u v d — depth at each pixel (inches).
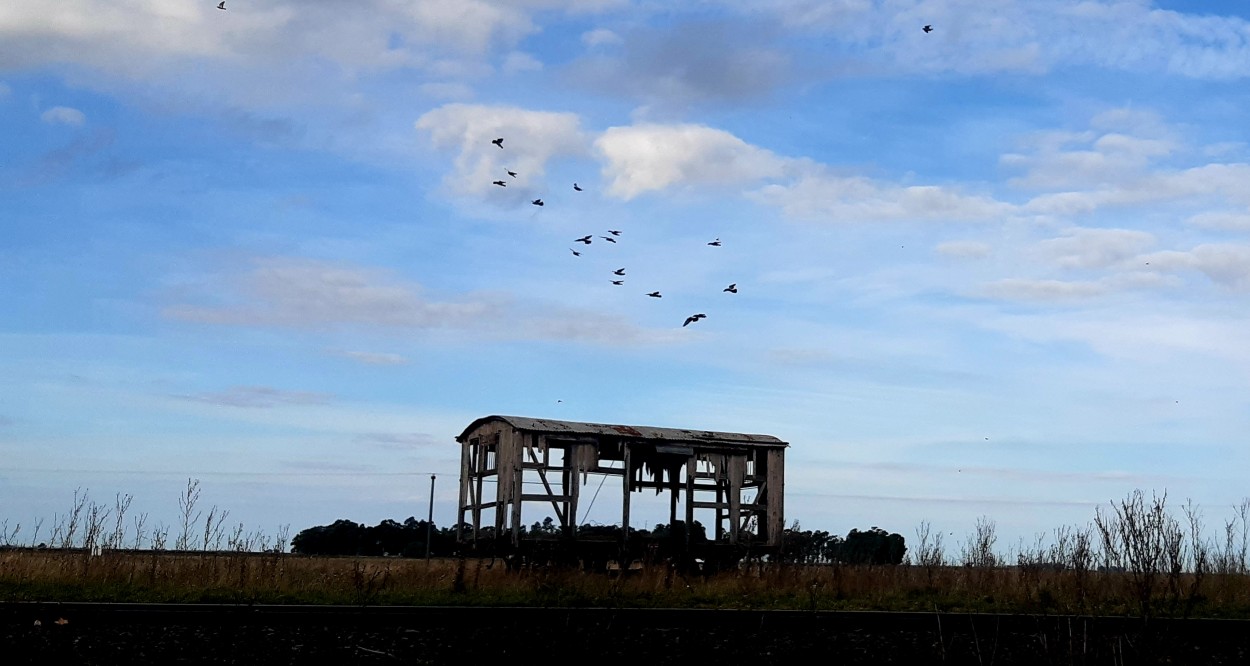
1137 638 610.2
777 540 1225.4
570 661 551.2
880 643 650.2
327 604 764.0
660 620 688.4
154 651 516.7
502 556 1117.1
